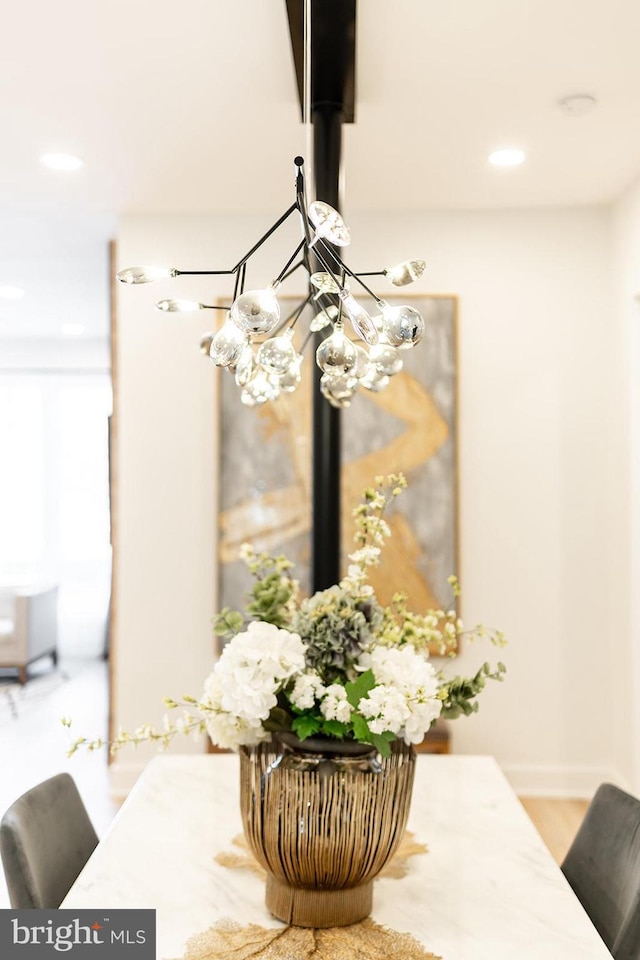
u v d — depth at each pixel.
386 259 4.00
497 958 1.33
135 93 2.76
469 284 4.00
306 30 2.00
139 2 2.23
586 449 3.97
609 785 1.85
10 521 7.72
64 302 6.04
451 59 2.53
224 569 3.99
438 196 3.79
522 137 3.11
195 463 4.04
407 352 3.98
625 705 3.77
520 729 3.96
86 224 4.16
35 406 7.73
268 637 1.41
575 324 3.98
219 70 2.60
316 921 1.42
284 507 3.98
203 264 4.01
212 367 4.03
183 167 3.41
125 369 4.04
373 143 3.17
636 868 1.60
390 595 3.96
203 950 1.35
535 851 1.73
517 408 3.99
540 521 3.98
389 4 2.23
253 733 1.45
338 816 1.38
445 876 1.62
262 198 3.78
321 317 1.55
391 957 1.33
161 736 1.47
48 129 3.03
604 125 3.00
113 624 4.04
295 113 2.91
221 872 1.62
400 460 3.97
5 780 4.13
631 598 3.67
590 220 3.97
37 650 6.40
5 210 3.94
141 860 1.67
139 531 4.04
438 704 1.42
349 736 1.43
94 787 4.02
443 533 3.96
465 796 2.04
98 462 7.74
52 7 2.26
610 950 1.61
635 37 2.40
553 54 2.50
